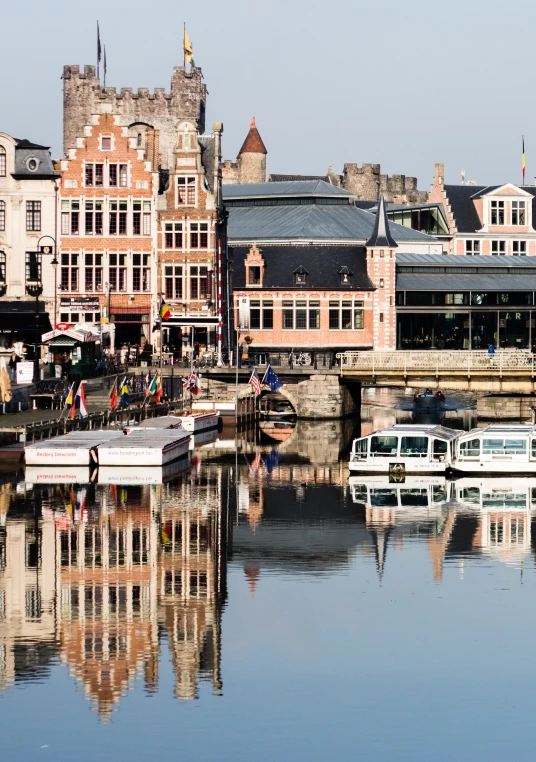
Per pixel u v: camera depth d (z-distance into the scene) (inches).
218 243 6136.8
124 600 2544.3
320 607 2508.6
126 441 4188.0
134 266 6072.8
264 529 3191.4
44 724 1972.2
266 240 6875.0
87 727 1962.4
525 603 2534.5
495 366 5393.7
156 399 5246.1
